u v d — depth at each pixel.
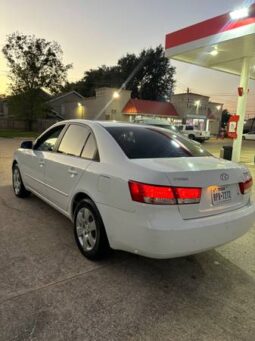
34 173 4.66
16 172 5.55
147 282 2.87
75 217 3.44
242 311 2.49
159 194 2.52
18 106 36.53
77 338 2.09
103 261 3.21
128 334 2.16
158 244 2.50
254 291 2.80
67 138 4.00
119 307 2.46
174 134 3.99
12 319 2.24
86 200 3.23
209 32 10.32
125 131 3.51
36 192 4.70
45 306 2.41
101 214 2.98
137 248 2.64
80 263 3.16
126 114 37.44
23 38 35.03
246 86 11.95
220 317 2.40
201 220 2.67
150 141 3.42
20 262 3.12
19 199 5.38
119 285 2.79
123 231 2.74
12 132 33.19
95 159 3.26
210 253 3.59
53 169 3.98
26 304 2.43
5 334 2.08
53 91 38.31
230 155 12.13
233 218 2.89
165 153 3.27
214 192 2.80
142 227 2.55
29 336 2.08
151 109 37.59
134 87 62.97
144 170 2.65
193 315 2.41
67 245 3.57
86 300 2.53
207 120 41.59
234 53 11.55
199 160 3.20
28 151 4.97
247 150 19.86
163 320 2.33
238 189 3.07
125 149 3.12
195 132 27.61
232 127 11.98
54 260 3.20
